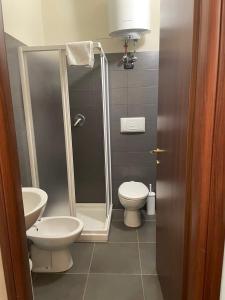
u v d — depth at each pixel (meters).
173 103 1.26
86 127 2.85
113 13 2.41
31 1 2.46
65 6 2.75
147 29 2.45
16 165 0.90
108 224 2.58
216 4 0.73
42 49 2.13
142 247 2.33
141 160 2.99
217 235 0.85
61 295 1.78
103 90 2.51
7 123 0.84
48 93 2.29
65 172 2.44
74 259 2.17
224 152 0.79
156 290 1.81
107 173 2.78
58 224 2.12
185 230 1.02
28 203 1.65
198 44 0.85
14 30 2.05
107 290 1.81
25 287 0.96
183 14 1.04
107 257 2.19
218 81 0.76
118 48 2.76
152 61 2.76
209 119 0.79
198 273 0.90
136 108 2.87
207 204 0.84
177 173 1.19
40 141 2.38
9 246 0.89
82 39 2.80
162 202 1.64
